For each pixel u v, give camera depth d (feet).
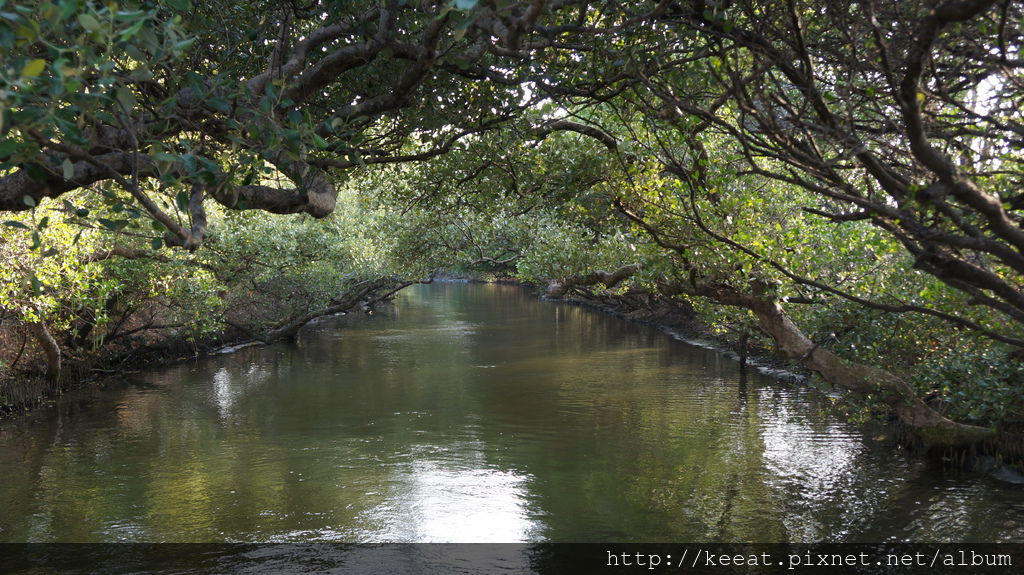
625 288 87.35
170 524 38.60
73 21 11.25
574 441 54.85
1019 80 13.14
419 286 281.74
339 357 99.35
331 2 21.06
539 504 41.14
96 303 63.72
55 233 50.26
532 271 81.97
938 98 15.43
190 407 68.03
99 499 42.68
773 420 60.23
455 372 86.63
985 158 16.47
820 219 43.52
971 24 14.70
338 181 33.01
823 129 14.58
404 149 40.16
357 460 50.37
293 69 20.85
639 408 65.82
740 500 41.09
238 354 102.27
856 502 40.09
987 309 35.70
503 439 55.67
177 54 10.78
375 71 24.59
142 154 16.39
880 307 19.31
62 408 67.36
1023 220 16.20
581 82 24.59
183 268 78.84
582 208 39.93
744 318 58.95
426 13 19.51
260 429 59.47
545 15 22.08
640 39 19.92
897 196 14.24
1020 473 42.52
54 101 9.86
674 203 35.24
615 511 39.83
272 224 94.48
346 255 114.11
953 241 12.87
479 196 49.60
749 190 42.60
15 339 71.72
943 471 44.75
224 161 17.74
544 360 95.40
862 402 50.01
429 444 54.44
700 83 19.75
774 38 16.67
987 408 40.93
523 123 35.09
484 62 26.73
